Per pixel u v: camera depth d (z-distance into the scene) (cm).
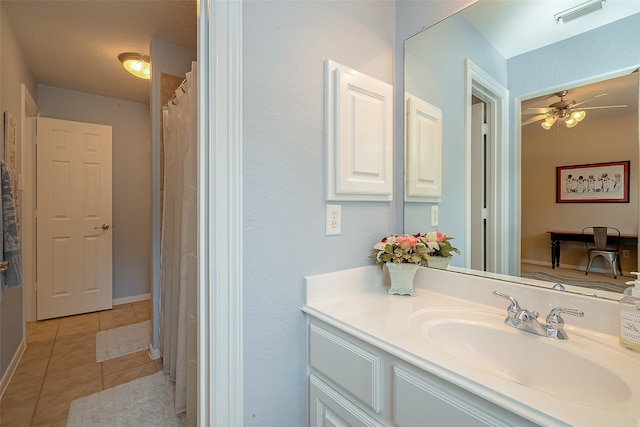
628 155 87
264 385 106
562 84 101
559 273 100
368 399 88
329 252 124
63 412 170
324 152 121
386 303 117
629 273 86
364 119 130
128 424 161
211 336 97
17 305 227
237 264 99
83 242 326
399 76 147
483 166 120
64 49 251
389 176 142
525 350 89
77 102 337
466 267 124
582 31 97
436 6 134
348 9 130
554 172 102
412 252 126
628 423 52
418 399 75
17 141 236
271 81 107
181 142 174
